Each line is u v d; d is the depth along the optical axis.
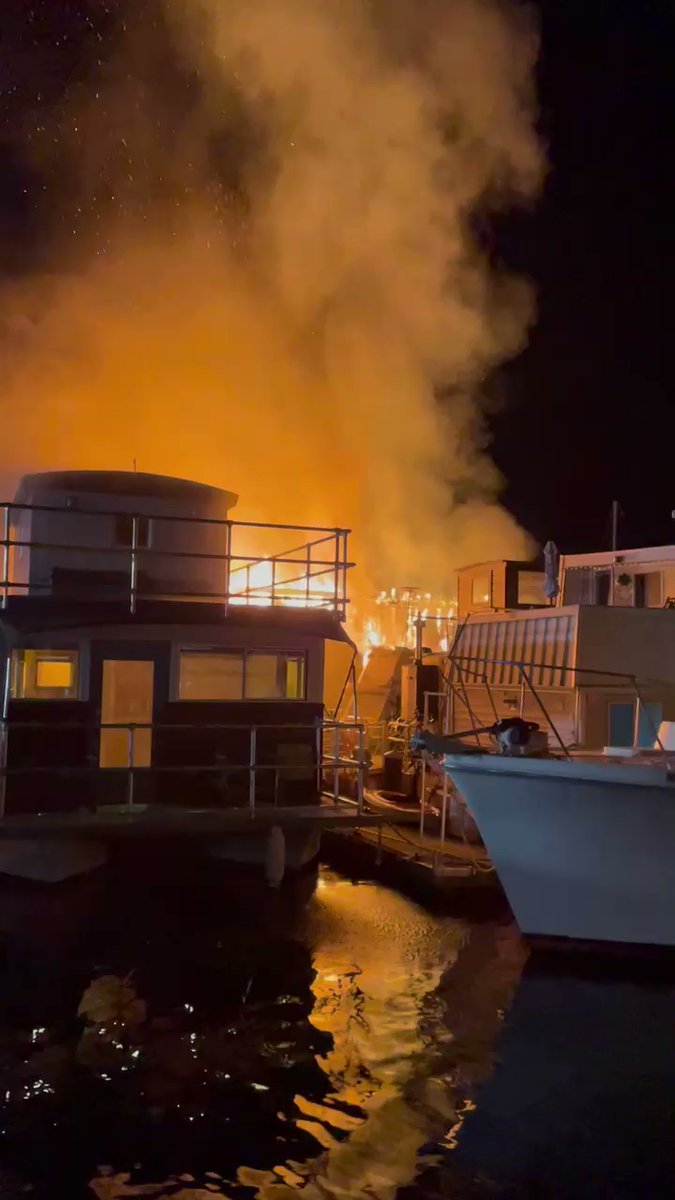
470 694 19.83
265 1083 8.56
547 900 11.80
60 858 14.28
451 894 14.27
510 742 12.27
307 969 11.38
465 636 20.58
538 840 11.66
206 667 15.01
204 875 15.09
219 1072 8.76
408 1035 9.57
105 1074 8.68
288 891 14.72
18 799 14.01
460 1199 6.97
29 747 14.08
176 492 15.98
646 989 10.87
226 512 16.64
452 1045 9.38
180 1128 7.81
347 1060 9.00
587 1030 9.73
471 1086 8.56
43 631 13.59
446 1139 7.71
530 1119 8.00
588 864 11.54
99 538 15.60
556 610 17.23
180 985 10.82
